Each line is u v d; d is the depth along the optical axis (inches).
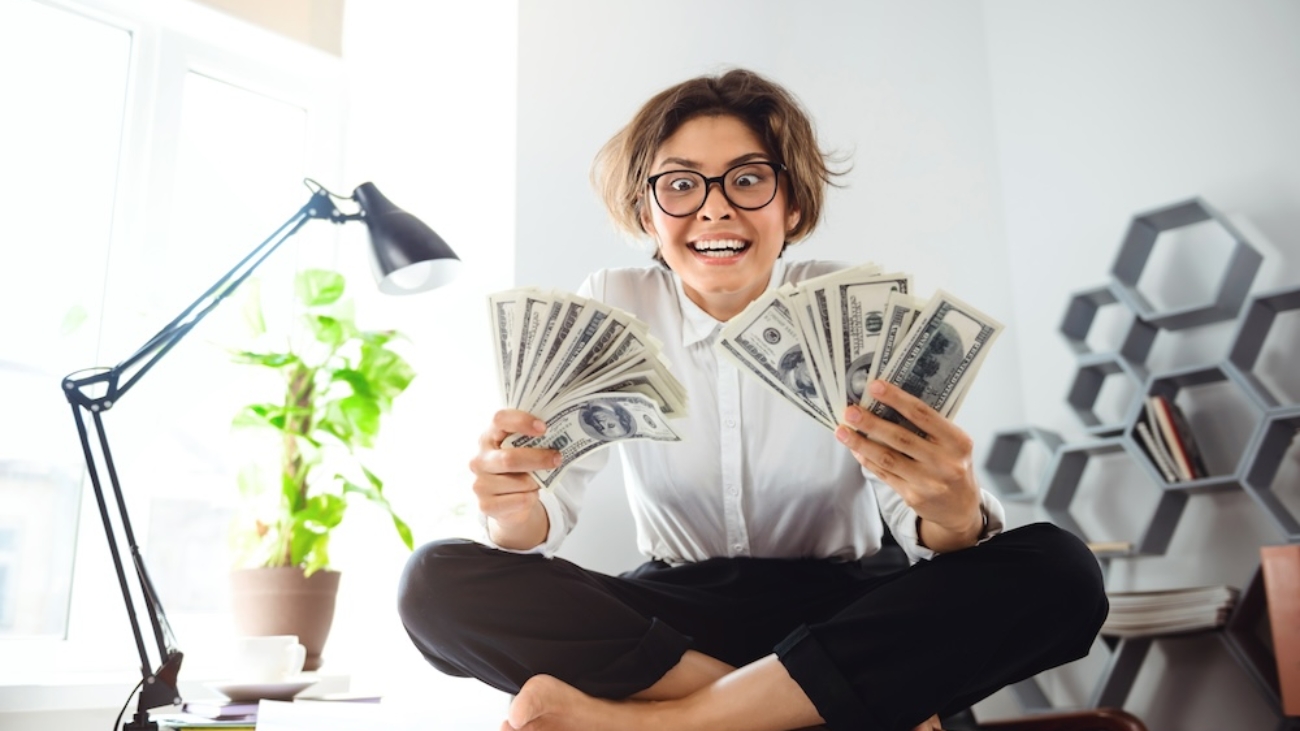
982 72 123.9
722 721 44.0
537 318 43.3
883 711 44.1
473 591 47.1
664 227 53.1
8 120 79.9
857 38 110.8
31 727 66.9
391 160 93.2
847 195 104.3
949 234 113.9
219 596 85.9
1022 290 117.8
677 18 93.4
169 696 55.7
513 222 77.6
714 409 56.3
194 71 91.2
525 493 46.2
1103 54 115.3
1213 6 107.5
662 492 57.1
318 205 68.1
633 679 46.0
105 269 82.8
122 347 81.7
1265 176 101.3
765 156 53.5
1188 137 107.2
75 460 78.7
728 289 53.1
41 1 82.7
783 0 103.9
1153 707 100.4
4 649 73.1
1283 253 99.0
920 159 113.4
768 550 57.4
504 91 80.8
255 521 76.5
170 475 84.6
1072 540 46.4
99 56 85.4
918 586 45.1
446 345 83.8
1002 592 44.3
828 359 43.1
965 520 45.2
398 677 81.7
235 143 93.5
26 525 76.1
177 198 88.9
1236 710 95.4
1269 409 91.1
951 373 42.9
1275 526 89.8
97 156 84.0
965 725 78.4
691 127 53.8
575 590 47.6
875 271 42.4
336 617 89.1
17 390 77.2
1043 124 119.0
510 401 44.5
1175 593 91.9
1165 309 106.3
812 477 55.5
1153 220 104.3
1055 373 113.4
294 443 76.2
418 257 65.9
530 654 46.5
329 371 80.1
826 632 44.4
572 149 82.5
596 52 85.7
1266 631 92.3
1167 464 97.8
